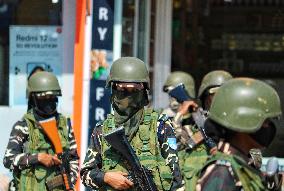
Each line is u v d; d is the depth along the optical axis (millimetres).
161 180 11094
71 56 19406
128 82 11125
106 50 18484
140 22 20734
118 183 10930
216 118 7625
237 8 22375
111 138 10867
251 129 7465
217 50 22594
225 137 7703
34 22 19578
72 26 19375
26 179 14422
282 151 19781
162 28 21734
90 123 18266
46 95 14578
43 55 19547
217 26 22531
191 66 22531
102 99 18312
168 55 21828
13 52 19688
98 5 18359
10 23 19703
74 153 14930
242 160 7535
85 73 18312
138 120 11328
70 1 19359
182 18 22312
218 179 7410
